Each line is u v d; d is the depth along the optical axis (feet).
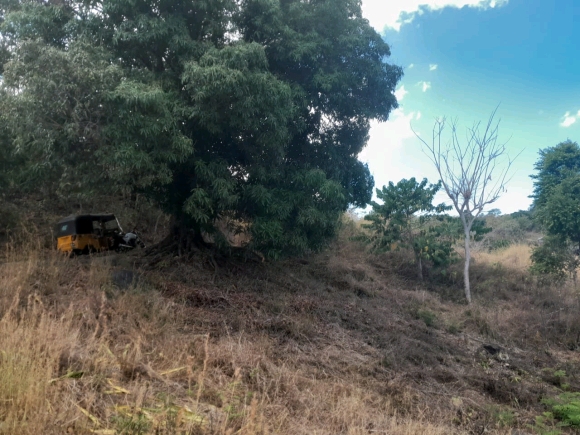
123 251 45.01
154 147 30.42
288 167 39.47
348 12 42.93
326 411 19.31
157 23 32.17
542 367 32.96
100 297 24.30
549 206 55.98
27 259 31.12
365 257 56.34
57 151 29.43
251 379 20.39
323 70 40.75
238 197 35.65
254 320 28.84
